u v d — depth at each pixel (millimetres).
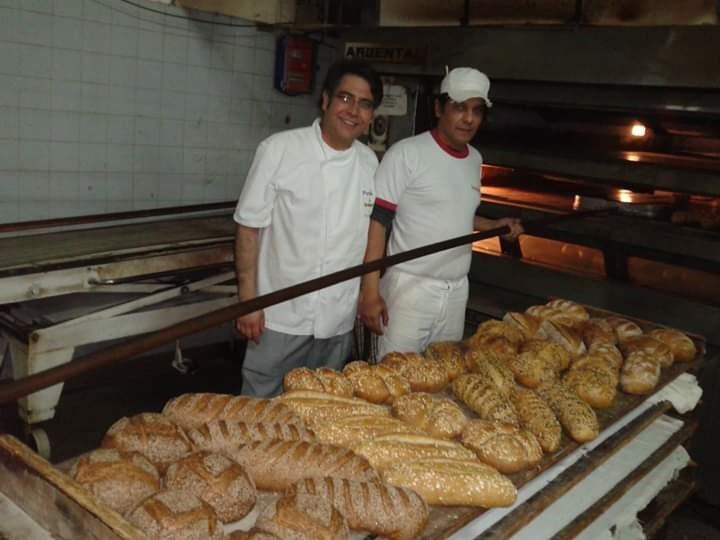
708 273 3500
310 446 1621
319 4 4395
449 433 1873
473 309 4102
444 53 3934
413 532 1463
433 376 2215
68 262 3008
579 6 3379
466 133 3090
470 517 1597
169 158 4559
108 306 3365
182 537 1276
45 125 3973
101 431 3943
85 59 4039
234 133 4859
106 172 4285
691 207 3740
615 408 2285
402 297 3324
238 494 1441
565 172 3758
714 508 3623
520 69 3662
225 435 1640
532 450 1822
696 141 3799
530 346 2525
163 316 3605
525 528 1859
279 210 2891
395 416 1962
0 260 2951
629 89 3414
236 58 4723
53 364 3131
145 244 3422
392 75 4250
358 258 3057
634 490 2354
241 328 2941
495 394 2078
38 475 1401
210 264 3627
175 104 4496
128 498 1408
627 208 3750
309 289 2025
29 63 3838
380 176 3168
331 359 3172
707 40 3053
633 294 3688
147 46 4277
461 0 3811
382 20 4191
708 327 3465
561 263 4078
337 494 1449
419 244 3252
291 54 4871
